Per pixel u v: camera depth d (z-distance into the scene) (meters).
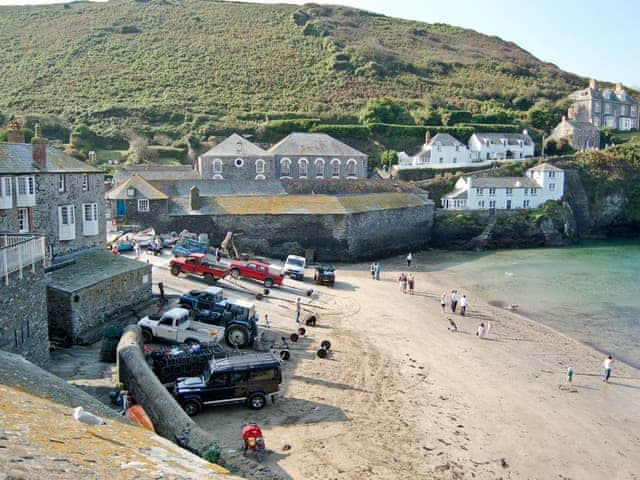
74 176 34.25
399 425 21.55
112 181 75.31
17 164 29.36
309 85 140.12
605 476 19.58
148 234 51.66
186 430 15.86
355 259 59.28
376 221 63.19
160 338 26.41
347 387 24.66
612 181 94.25
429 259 65.38
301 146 90.38
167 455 10.78
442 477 18.25
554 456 20.59
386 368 27.55
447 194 89.19
